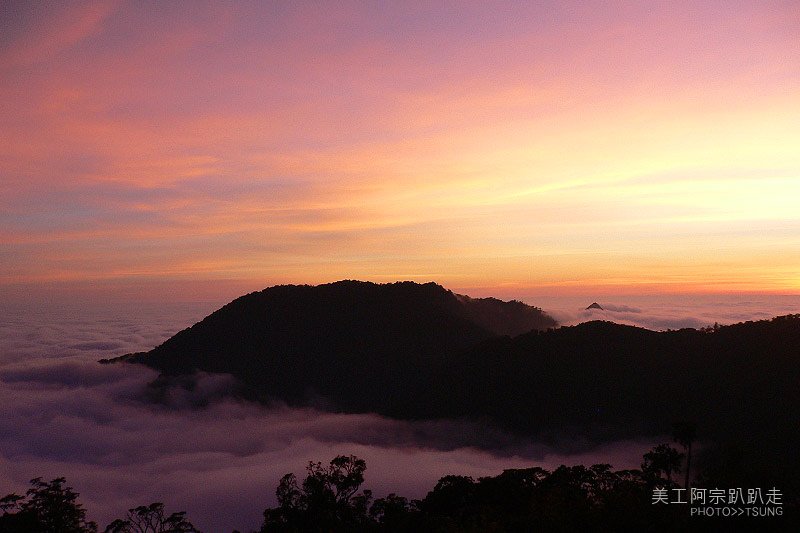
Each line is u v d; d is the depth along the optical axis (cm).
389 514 4272
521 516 3453
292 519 4441
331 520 4381
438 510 4228
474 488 4319
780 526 2819
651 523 2984
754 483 3044
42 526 4144
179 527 4578
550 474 4306
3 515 4097
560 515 3198
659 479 3878
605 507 3216
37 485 4484
